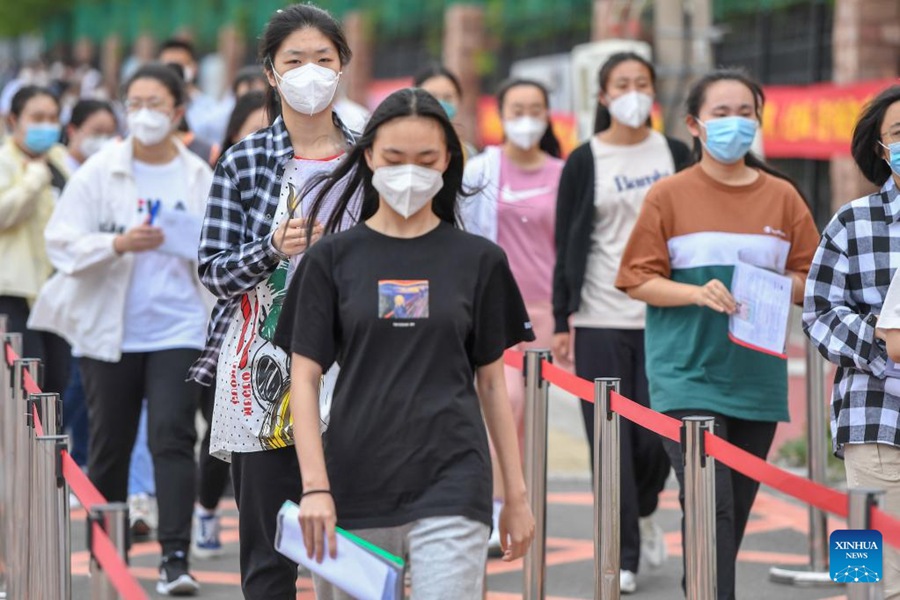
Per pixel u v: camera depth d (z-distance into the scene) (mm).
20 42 143500
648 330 18000
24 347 24281
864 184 38812
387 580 11305
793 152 36812
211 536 22328
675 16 32719
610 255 20562
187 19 110938
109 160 20422
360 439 12039
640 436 20281
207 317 20547
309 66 14320
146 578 21000
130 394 20266
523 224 22234
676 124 32594
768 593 20156
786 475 12633
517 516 12508
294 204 14352
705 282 17469
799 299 17688
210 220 14555
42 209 24328
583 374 20703
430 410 12016
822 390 21328
